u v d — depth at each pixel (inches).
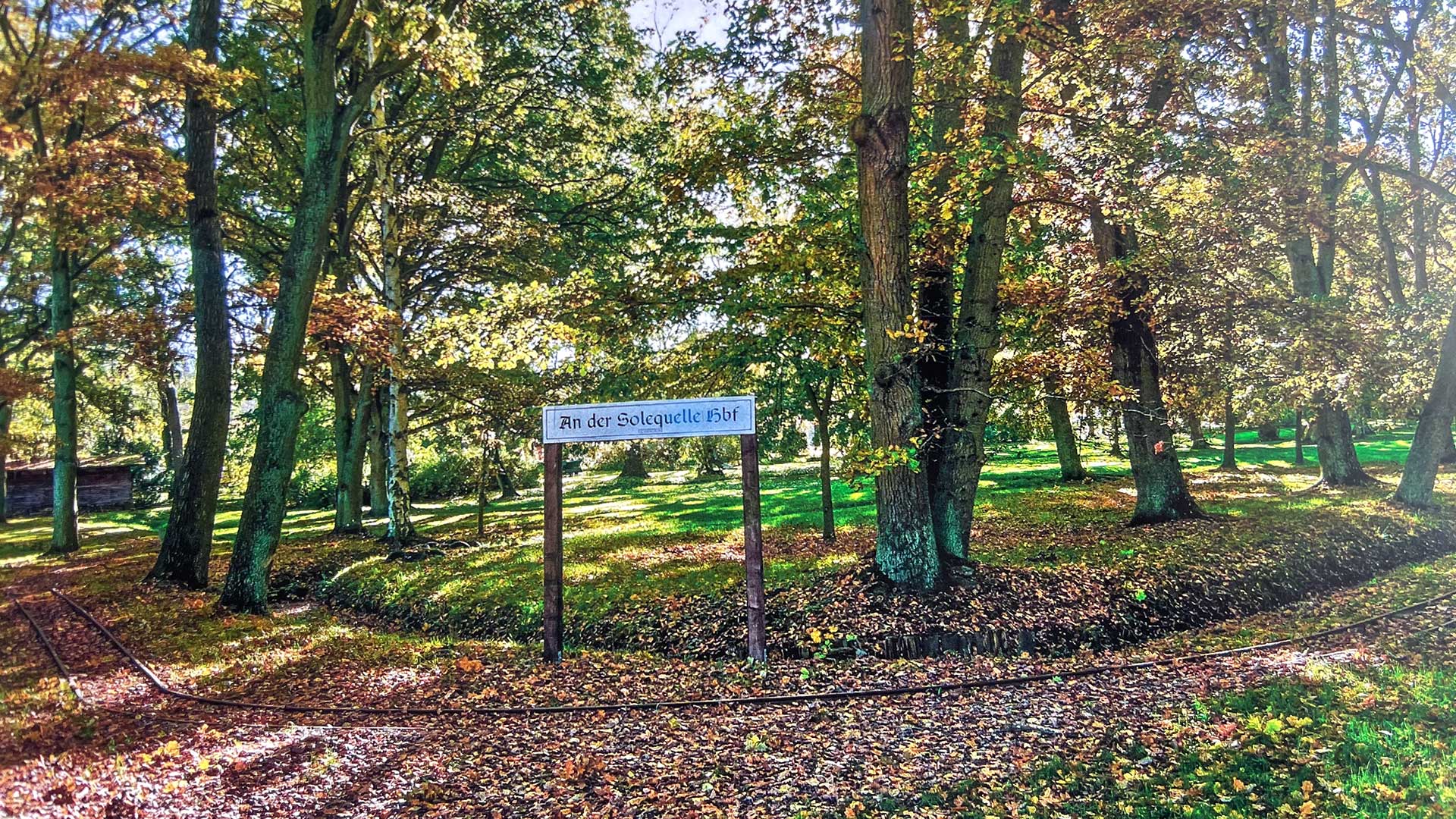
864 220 368.5
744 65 425.7
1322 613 379.9
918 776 214.4
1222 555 437.7
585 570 500.7
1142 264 503.8
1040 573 397.7
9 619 436.5
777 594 390.3
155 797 201.6
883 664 316.2
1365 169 765.3
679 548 577.0
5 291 768.3
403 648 362.3
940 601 353.7
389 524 663.1
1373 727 221.1
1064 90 468.4
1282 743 217.2
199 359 549.0
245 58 678.5
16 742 240.7
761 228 443.5
